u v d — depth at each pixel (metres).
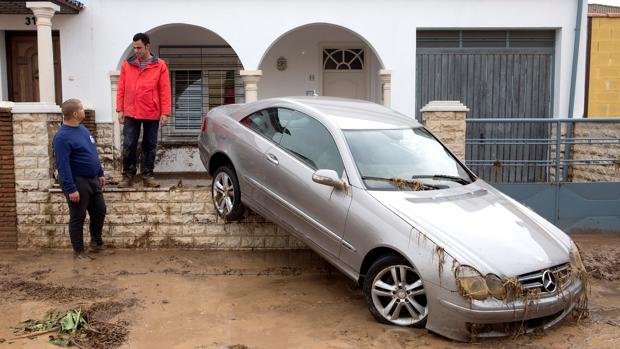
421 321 5.20
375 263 5.41
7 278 6.76
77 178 7.18
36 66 12.05
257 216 7.89
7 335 5.20
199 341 5.09
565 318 5.65
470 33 12.16
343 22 11.78
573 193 9.21
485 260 5.00
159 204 7.92
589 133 11.21
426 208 5.53
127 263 7.38
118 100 8.08
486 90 12.28
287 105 6.82
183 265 7.32
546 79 12.32
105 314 5.70
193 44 13.17
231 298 6.20
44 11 10.23
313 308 5.92
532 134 12.39
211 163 7.53
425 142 6.71
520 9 11.88
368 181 5.83
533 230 5.63
